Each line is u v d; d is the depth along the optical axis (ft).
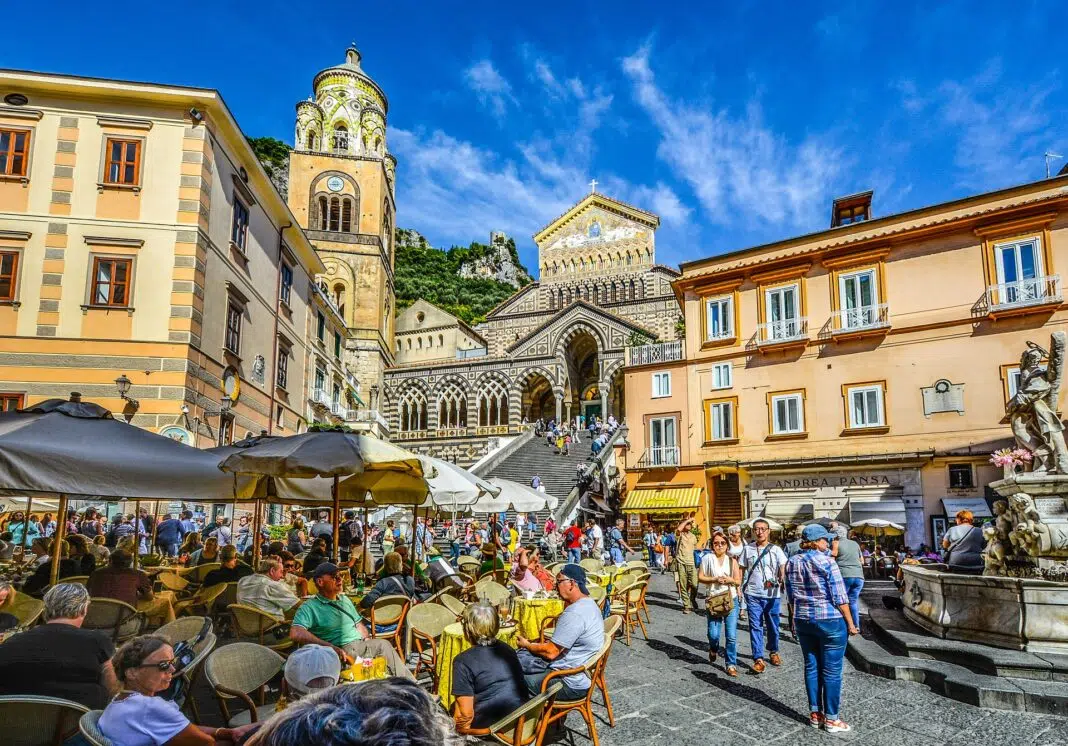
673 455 99.66
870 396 85.30
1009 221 79.00
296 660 14.84
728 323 97.91
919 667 27.20
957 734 21.12
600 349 178.29
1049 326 75.87
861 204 97.25
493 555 48.32
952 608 30.63
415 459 29.91
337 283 180.34
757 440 92.73
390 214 204.13
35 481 23.07
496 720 16.99
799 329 90.89
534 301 212.23
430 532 86.43
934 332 82.28
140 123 72.74
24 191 69.92
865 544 77.97
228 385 78.64
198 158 73.31
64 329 68.08
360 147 194.39
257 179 89.51
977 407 78.54
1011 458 38.93
